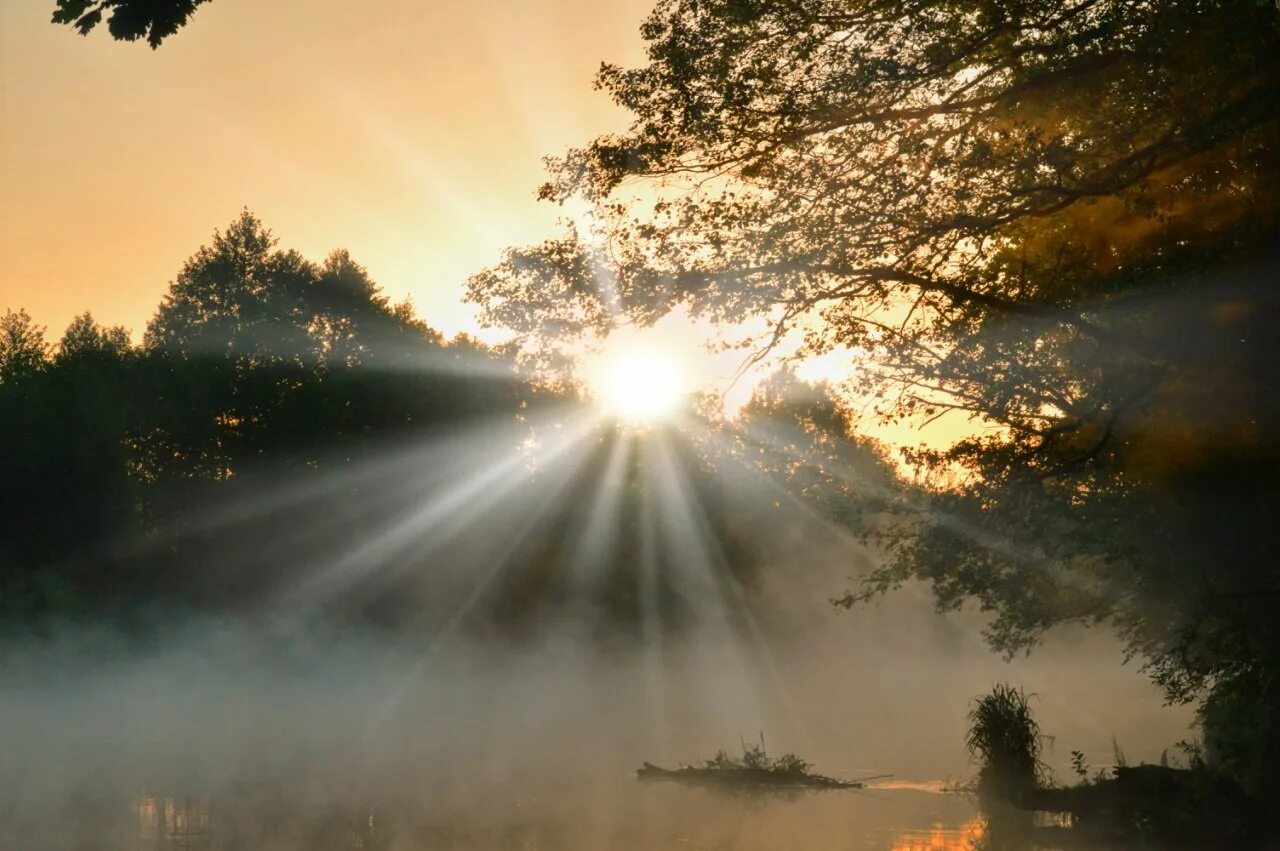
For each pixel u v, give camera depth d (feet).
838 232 63.57
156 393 217.97
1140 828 59.26
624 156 64.18
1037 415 66.59
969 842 56.65
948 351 65.72
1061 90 60.03
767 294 64.49
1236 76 56.59
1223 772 63.62
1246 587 61.41
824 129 63.21
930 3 61.46
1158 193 61.16
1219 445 61.05
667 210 65.41
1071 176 61.72
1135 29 57.82
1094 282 62.54
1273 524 60.75
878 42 62.23
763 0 62.34
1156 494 63.00
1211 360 60.13
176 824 58.70
